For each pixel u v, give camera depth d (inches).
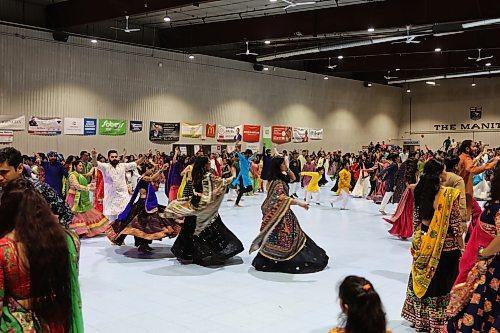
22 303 92.1
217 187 273.1
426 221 175.2
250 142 1003.9
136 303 208.1
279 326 183.3
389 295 224.8
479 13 517.3
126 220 295.6
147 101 835.4
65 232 99.3
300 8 703.1
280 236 264.8
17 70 678.5
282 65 1077.8
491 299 139.7
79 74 745.6
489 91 1238.9
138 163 354.3
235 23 764.6
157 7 574.9
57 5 701.3
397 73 1205.7
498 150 660.7
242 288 232.5
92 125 763.4
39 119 702.5
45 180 354.0
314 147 1138.7
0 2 692.1
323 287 235.1
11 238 92.4
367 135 1272.1
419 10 561.6
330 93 1167.0
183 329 179.0
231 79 963.3
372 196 646.5
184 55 884.0
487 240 144.3
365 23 605.9
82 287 229.9
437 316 171.8
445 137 1304.1
